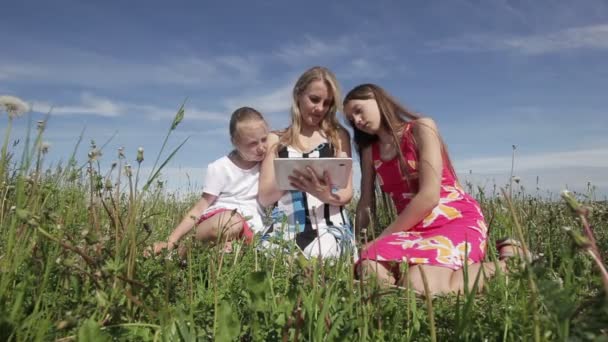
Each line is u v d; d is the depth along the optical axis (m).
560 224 3.27
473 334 1.63
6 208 2.18
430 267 3.16
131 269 1.78
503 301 1.91
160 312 1.51
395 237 3.56
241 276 2.57
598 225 3.21
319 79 4.36
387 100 4.04
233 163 4.48
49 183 2.06
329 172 3.81
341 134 4.66
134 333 1.56
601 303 1.07
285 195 4.29
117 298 1.67
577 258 2.32
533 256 1.97
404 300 2.24
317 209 4.17
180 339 1.40
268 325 1.66
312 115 4.43
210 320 1.77
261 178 4.37
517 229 1.32
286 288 2.20
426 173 3.71
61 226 1.82
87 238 1.61
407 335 1.70
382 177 4.23
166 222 4.45
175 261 2.36
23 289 1.53
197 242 2.99
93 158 2.08
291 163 3.78
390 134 4.11
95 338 1.33
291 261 2.62
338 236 3.94
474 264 3.28
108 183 2.06
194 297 2.14
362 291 1.69
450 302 2.29
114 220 2.17
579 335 1.09
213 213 3.94
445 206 3.74
